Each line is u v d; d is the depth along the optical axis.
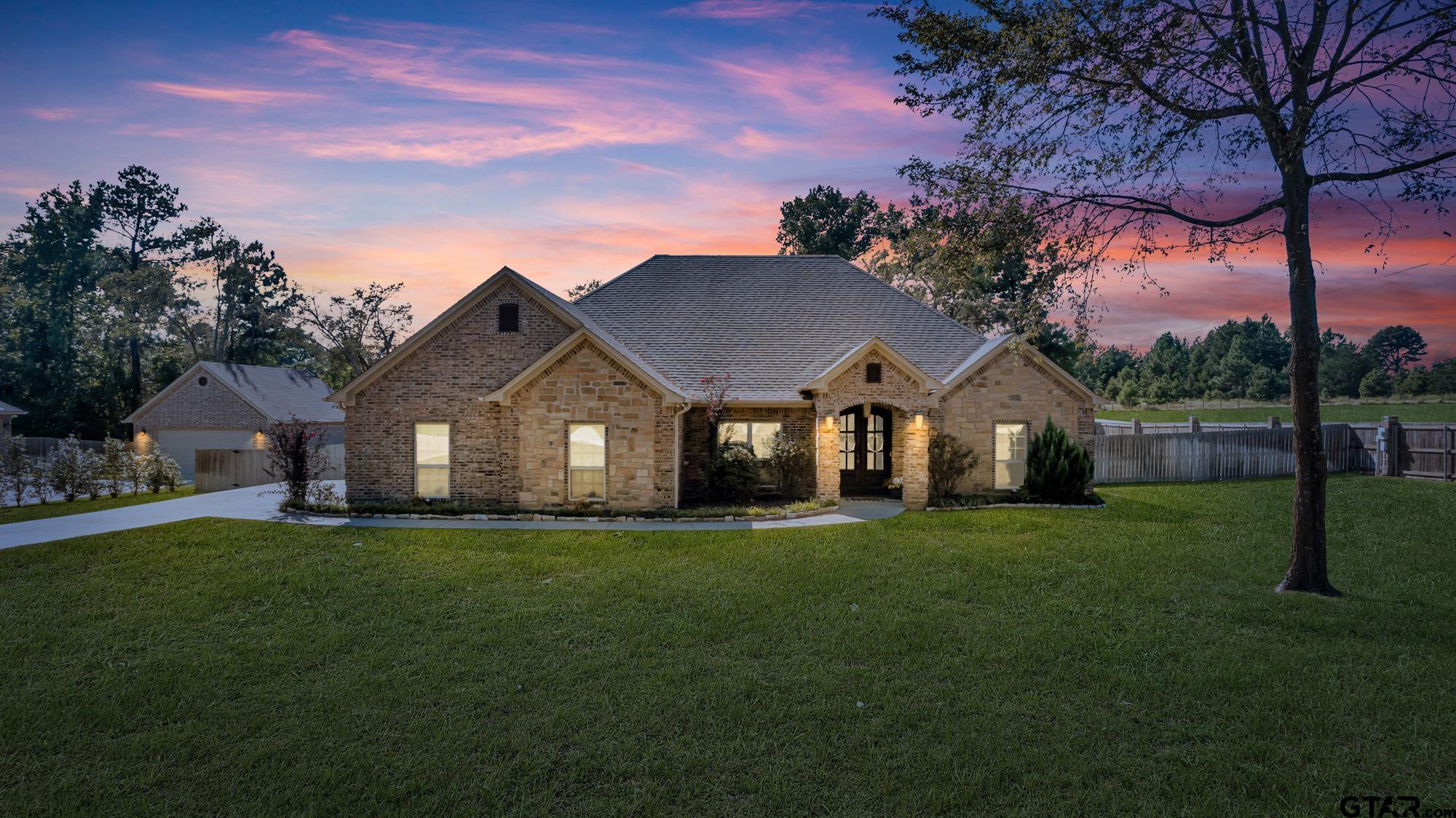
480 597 11.09
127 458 25.53
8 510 20.66
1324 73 10.95
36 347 58.28
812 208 55.78
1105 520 17.14
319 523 17.25
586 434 19.08
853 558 13.45
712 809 5.55
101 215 62.16
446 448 20.08
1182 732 6.73
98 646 9.10
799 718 7.05
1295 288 11.41
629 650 8.84
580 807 5.60
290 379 44.16
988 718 7.03
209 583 11.81
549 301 19.83
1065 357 43.84
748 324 24.17
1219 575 12.16
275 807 5.64
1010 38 11.66
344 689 7.77
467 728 6.86
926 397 19.88
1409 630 9.38
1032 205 12.93
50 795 5.80
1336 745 6.51
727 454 20.94
